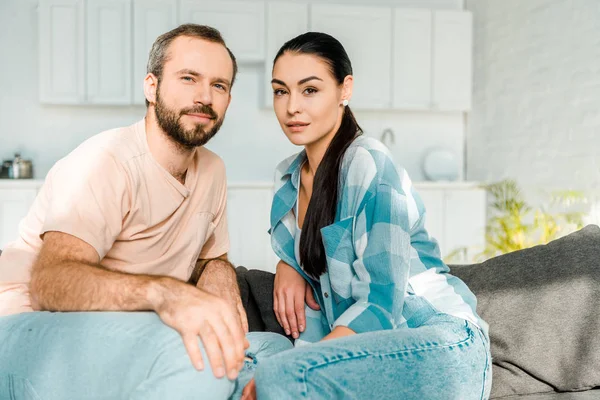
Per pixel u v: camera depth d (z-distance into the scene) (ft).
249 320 6.16
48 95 16.88
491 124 18.89
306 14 17.99
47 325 4.16
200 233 5.74
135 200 5.13
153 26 17.11
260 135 19.11
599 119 14.37
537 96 16.69
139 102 17.15
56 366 4.01
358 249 5.01
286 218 6.03
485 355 4.86
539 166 16.61
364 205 5.03
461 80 19.17
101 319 4.06
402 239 4.90
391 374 4.22
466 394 4.59
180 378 3.73
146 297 4.05
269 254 17.06
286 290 5.80
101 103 17.06
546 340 5.64
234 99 18.93
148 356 3.79
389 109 19.11
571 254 5.93
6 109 17.72
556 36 15.89
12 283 4.96
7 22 17.67
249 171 19.10
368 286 4.81
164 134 5.31
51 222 4.64
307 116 5.43
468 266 6.39
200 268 6.13
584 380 5.52
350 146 5.38
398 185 5.08
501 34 18.31
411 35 18.75
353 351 4.14
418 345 4.39
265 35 17.83
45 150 17.92
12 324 4.35
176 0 17.19
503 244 13.93
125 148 5.16
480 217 18.40
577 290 5.73
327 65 5.41
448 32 18.99
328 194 5.35
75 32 16.89
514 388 5.61
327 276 5.44
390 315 4.70
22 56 17.74
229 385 3.94
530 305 5.79
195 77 5.24
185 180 5.66
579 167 15.05
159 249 5.44
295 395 3.94
